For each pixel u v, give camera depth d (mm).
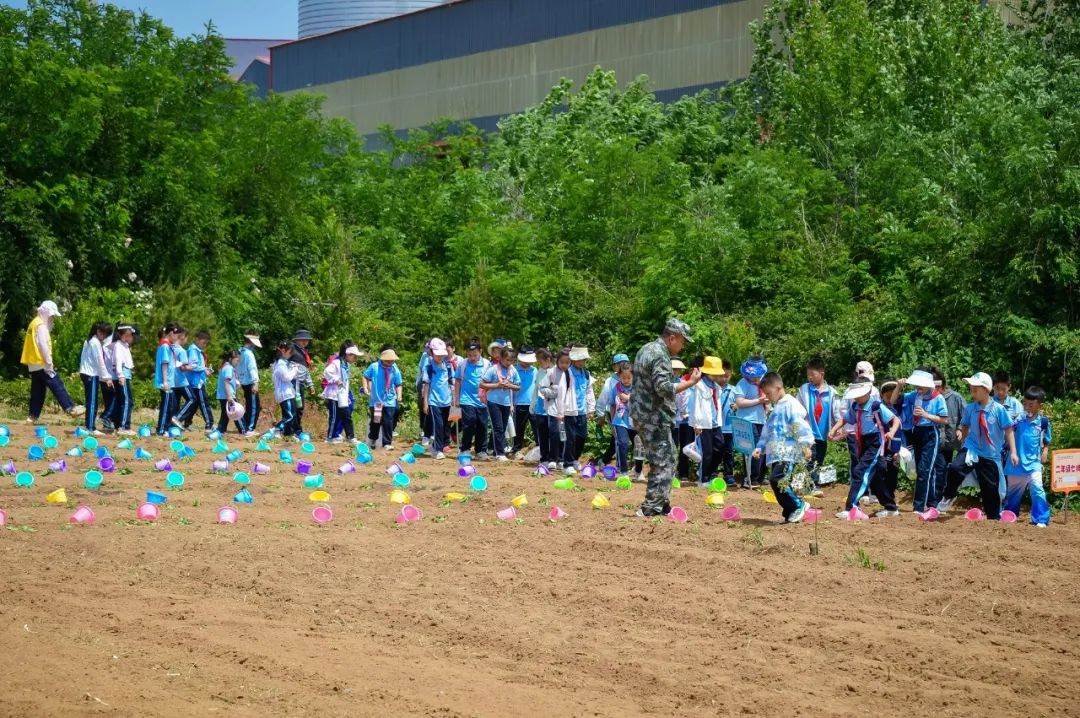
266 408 23656
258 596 9023
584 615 8508
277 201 34500
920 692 6965
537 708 6645
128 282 29203
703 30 39000
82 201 27625
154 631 7918
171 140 30156
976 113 22031
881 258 25422
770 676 7223
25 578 9250
